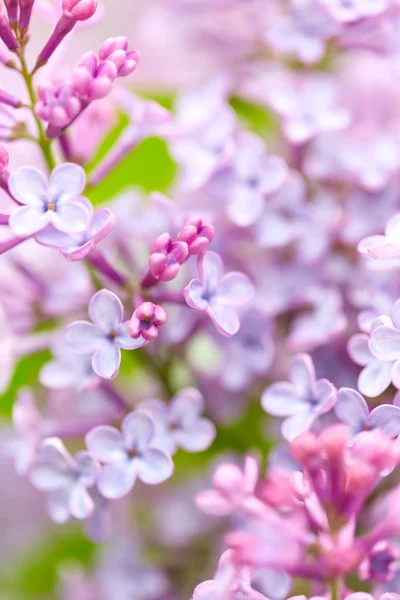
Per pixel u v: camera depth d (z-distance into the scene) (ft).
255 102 1.72
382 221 1.59
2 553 1.82
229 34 1.74
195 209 1.59
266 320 1.57
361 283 1.57
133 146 1.53
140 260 1.61
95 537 1.47
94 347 1.40
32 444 1.50
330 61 1.73
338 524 1.34
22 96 1.55
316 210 1.60
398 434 1.38
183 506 1.71
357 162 1.60
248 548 1.32
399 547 1.41
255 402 1.63
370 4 1.55
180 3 1.73
